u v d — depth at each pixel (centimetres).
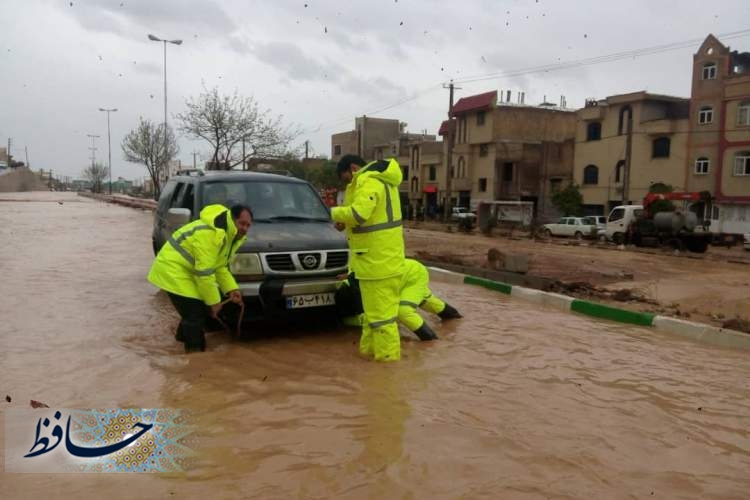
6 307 784
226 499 321
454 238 3055
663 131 3850
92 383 500
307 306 645
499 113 5078
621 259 2103
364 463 362
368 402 465
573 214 4331
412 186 6256
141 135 5066
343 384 507
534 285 1109
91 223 2533
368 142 7156
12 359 559
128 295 884
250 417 433
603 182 4316
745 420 448
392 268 562
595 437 409
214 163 3127
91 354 580
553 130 5231
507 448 387
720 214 3625
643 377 546
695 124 3728
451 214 5159
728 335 671
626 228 2914
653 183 3928
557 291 1083
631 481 349
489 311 830
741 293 1255
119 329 679
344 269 669
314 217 766
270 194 784
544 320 778
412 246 2241
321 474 349
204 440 395
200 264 558
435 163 5847
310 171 5462
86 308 788
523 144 5006
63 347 602
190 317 589
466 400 473
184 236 577
